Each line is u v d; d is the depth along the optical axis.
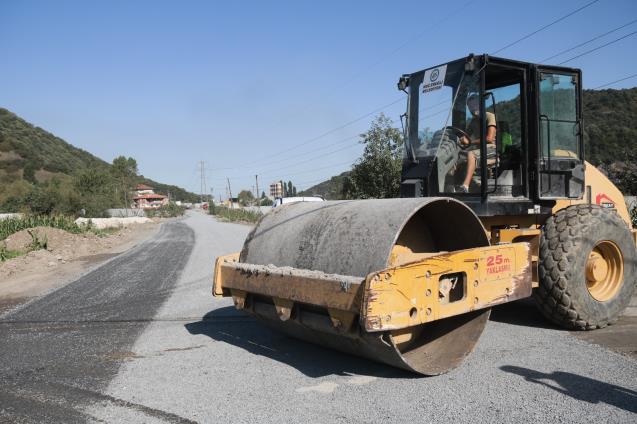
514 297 4.54
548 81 5.93
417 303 3.77
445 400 3.77
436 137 5.81
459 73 5.69
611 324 5.78
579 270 5.40
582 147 6.16
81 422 3.62
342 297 3.74
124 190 87.19
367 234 4.11
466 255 4.12
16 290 9.77
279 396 3.97
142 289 9.34
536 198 5.78
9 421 3.66
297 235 4.74
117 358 5.11
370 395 3.92
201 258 14.52
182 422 3.56
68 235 20.27
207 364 4.82
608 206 6.81
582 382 4.05
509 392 3.88
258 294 4.71
